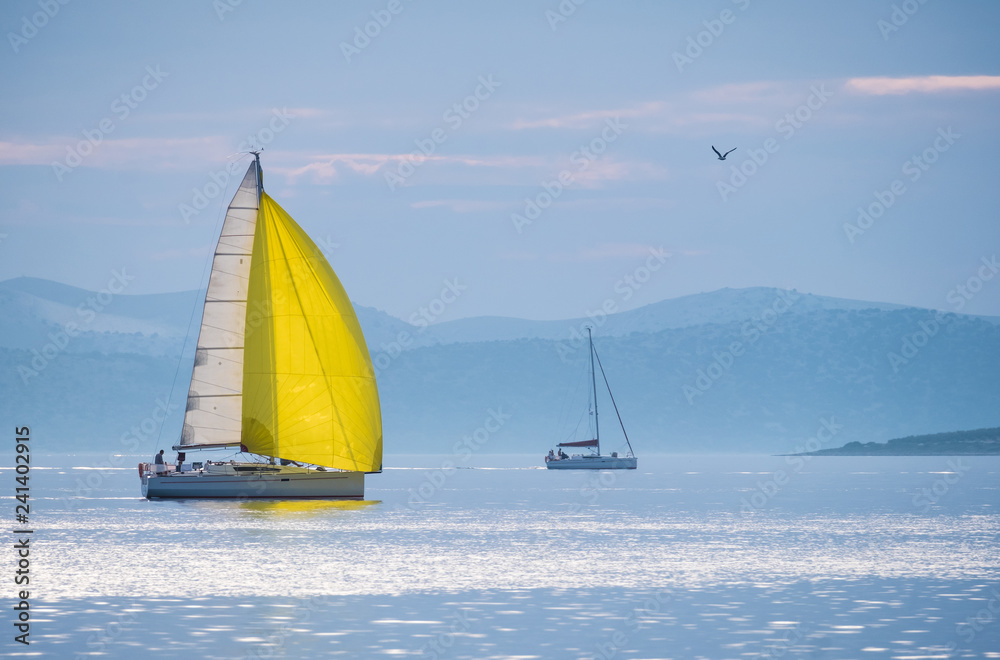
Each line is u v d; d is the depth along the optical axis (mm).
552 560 141750
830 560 143000
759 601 111562
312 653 88625
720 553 150500
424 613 104438
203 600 110500
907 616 103812
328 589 117188
